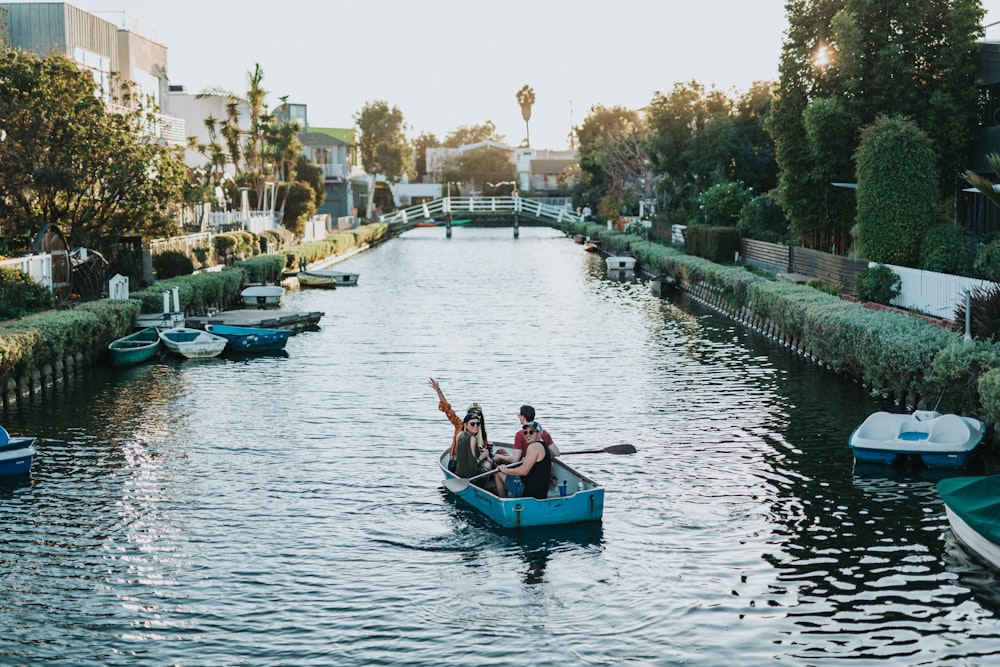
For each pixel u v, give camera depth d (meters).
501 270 65.62
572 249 87.50
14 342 24.02
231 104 77.44
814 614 12.05
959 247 31.55
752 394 24.64
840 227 42.66
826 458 18.75
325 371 28.67
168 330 32.56
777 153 43.31
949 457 17.73
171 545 14.48
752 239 51.25
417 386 26.19
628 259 61.97
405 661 11.02
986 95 39.28
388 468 18.34
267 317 37.50
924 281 30.41
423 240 104.19
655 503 16.20
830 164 40.28
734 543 14.41
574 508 15.21
